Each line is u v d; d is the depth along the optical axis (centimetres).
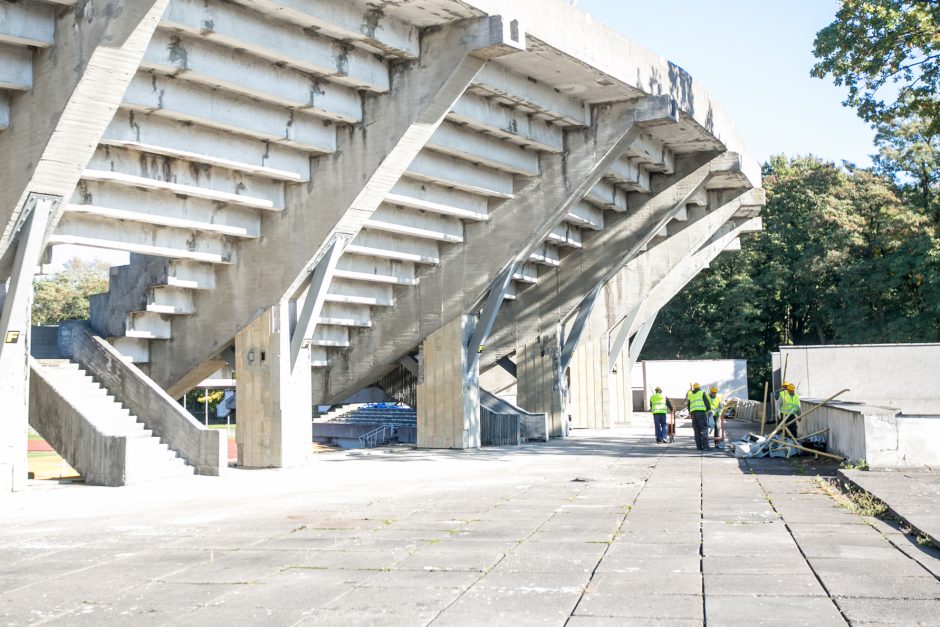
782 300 6838
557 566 780
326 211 1869
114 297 2081
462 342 2445
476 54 1695
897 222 5441
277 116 1728
